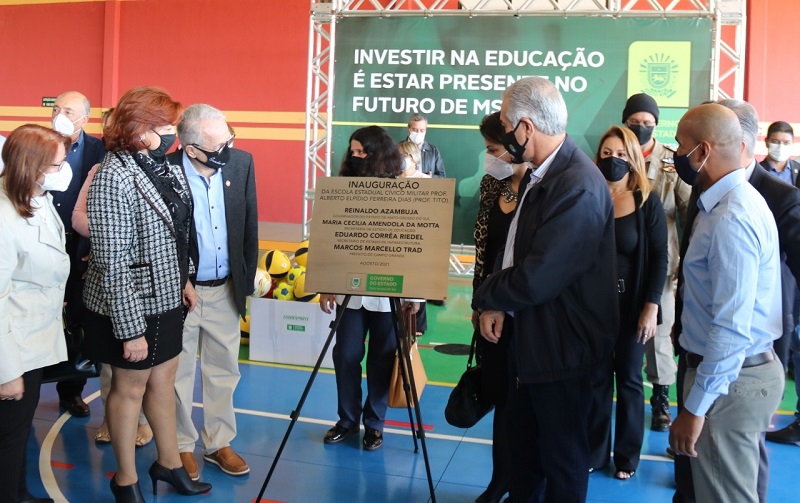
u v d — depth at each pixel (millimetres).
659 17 7496
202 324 3461
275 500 3285
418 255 3059
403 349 3123
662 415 4188
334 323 3111
